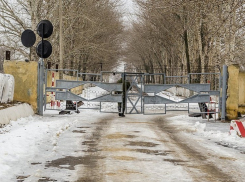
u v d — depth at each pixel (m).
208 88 15.92
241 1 23.81
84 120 14.63
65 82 15.84
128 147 8.70
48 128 11.37
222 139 10.20
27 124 12.12
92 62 61.94
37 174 5.99
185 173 6.35
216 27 31.58
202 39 36.81
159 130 11.99
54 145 8.75
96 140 9.64
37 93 15.67
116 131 11.45
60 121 13.31
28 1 27.41
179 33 42.97
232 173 6.43
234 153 8.21
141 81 16.62
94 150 8.27
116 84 16.19
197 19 34.28
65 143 9.08
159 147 8.77
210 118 16.61
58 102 19.70
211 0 19.55
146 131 11.57
